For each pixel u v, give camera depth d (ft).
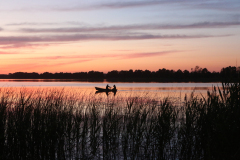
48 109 22.84
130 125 24.70
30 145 20.42
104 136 24.21
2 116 19.79
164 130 22.44
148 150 23.49
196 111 21.98
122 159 23.43
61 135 21.67
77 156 22.95
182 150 22.15
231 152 16.47
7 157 19.57
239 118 16.83
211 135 18.54
